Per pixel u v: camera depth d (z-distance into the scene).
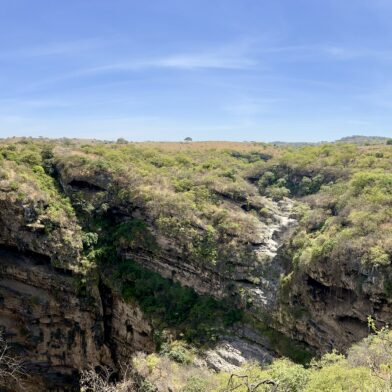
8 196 42.56
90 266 43.00
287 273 35.59
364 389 14.30
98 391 27.81
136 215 46.75
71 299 41.44
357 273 28.44
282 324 33.12
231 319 35.34
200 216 43.41
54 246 42.16
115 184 49.06
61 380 41.28
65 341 41.56
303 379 18.30
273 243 40.62
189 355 32.00
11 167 48.00
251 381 19.50
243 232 40.50
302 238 35.88
